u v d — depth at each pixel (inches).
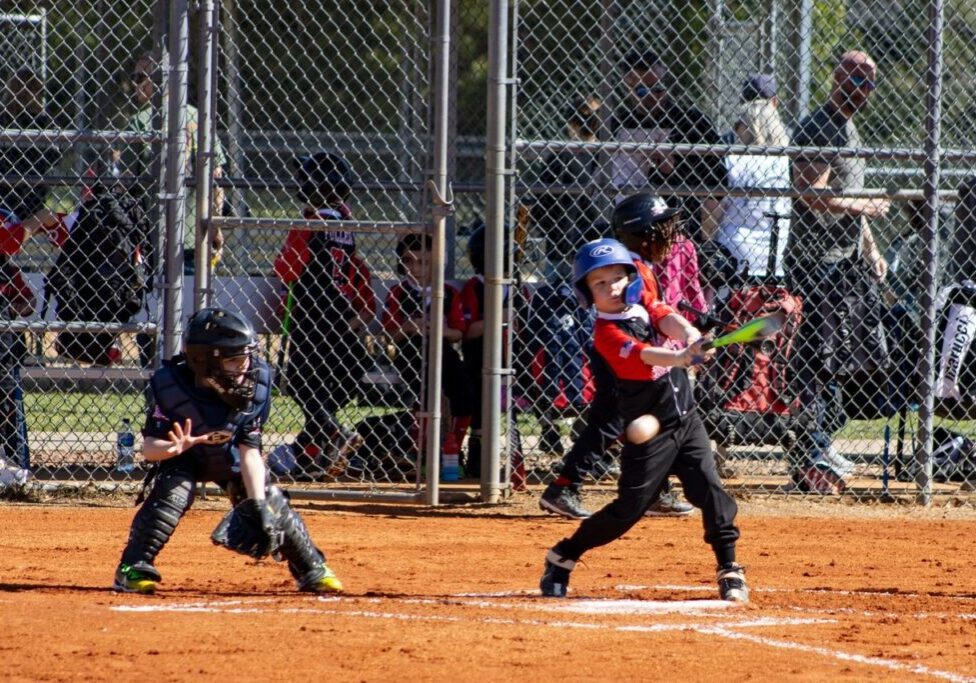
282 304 1018.7
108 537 832.9
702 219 1050.7
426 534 863.7
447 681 452.1
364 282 1026.7
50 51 1208.8
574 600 639.8
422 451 1031.6
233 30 1248.2
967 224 1019.9
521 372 1027.9
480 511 952.9
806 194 957.2
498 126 939.3
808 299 992.9
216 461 642.8
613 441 882.8
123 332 959.0
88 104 1192.2
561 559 645.9
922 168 1127.0
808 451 1011.3
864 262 1006.4
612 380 861.2
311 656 486.9
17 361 996.6
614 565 767.1
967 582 730.8
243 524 623.8
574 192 999.6
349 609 595.8
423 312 957.2
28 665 466.9
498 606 613.6
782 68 1212.5
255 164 1337.4
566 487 884.6
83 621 546.0
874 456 1205.1
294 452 1024.9
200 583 682.2
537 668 475.2
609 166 1028.5
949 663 508.1
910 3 1234.0
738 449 1212.5
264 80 1369.3
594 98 1115.3
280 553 646.5
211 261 945.5
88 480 1024.9
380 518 919.7
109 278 987.3
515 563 768.9
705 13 1194.0
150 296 1065.5
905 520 949.8
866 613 621.6
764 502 994.7
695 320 841.5
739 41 1189.7
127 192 1013.2
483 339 979.9
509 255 960.9
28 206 1045.2
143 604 601.6
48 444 1162.6
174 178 932.6
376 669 468.4
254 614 573.0
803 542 855.1
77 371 1001.5
